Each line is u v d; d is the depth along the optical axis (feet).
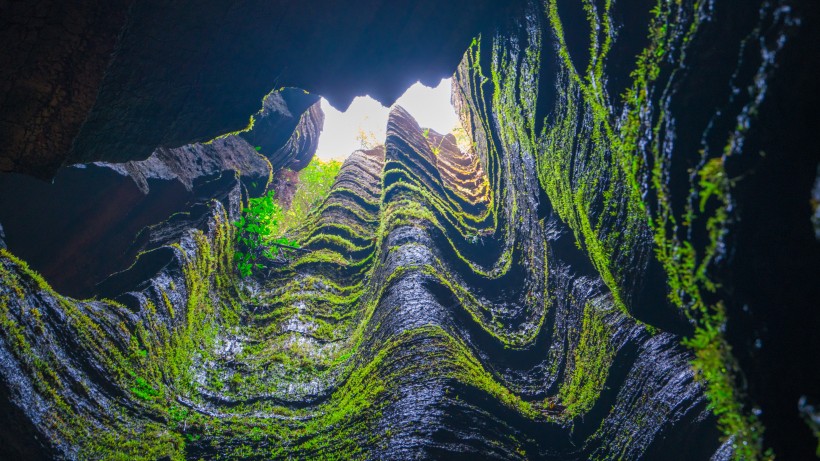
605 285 29.66
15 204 31.71
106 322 26.96
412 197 51.55
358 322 38.37
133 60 19.12
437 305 33.83
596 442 25.26
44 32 16.55
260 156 53.06
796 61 9.41
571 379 29.48
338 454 24.75
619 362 25.82
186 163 41.88
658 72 13.74
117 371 25.58
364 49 24.82
